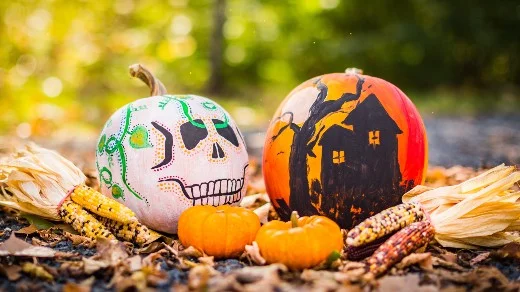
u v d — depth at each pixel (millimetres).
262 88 4656
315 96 1045
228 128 1061
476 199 977
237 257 967
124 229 1007
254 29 4992
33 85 3219
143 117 1027
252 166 1752
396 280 815
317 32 5105
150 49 4395
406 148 1023
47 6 3543
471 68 5043
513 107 4125
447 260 931
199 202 1021
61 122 3020
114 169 1032
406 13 5086
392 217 942
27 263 848
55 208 1052
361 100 1028
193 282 774
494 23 4875
